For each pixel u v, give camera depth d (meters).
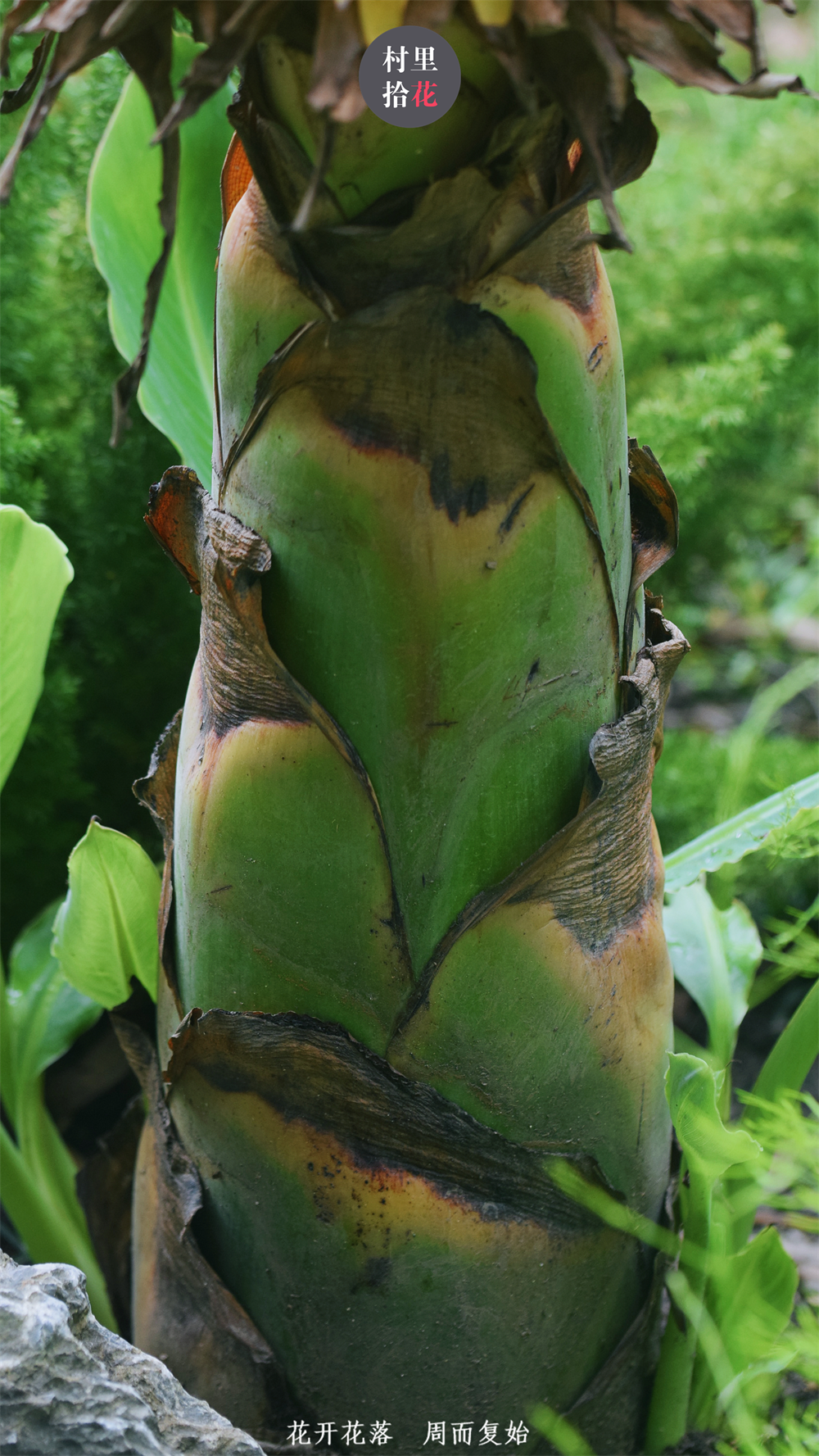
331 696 0.83
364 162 0.77
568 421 0.81
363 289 0.79
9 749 1.02
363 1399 0.89
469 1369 0.89
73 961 0.98
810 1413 0.92
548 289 0.81
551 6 0.73
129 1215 1.02
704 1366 0.97
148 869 0.96
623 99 0.74
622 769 0.84
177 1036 0.86
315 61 0.72
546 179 0.79
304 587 0.83
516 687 0.83
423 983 0.85
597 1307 0.90
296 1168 0.87
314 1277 0.88
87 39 0.75
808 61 2.77
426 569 0.81
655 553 0.89
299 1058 0.85
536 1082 0.86
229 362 0.83
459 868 0.84
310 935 0.85
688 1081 0.86
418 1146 0.86
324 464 0.81
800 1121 0.91
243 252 0.82
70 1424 0.81
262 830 0.85
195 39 0.75
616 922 0.87
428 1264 0.87
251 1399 0.90
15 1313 0.82
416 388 0.80
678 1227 0.93
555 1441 0.89
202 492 0.86
